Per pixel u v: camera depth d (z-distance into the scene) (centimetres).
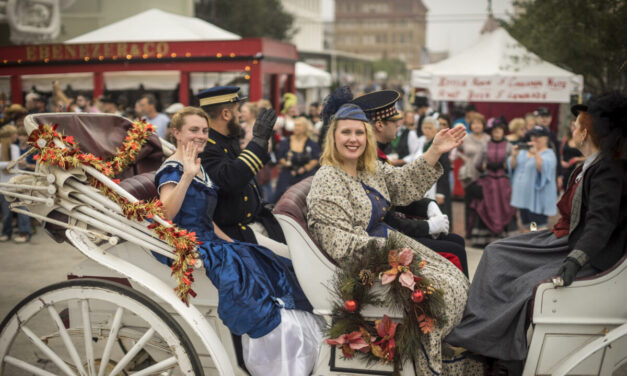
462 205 1217
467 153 861
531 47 1298
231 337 332
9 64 1289
